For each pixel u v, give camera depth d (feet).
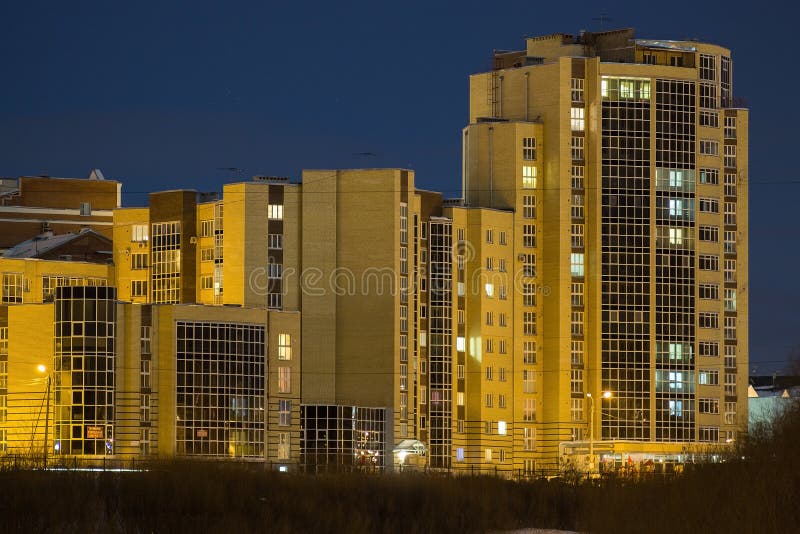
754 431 492.13
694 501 447.42
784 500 428.15
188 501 488.44
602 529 486.79
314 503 508.53
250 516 488.44
